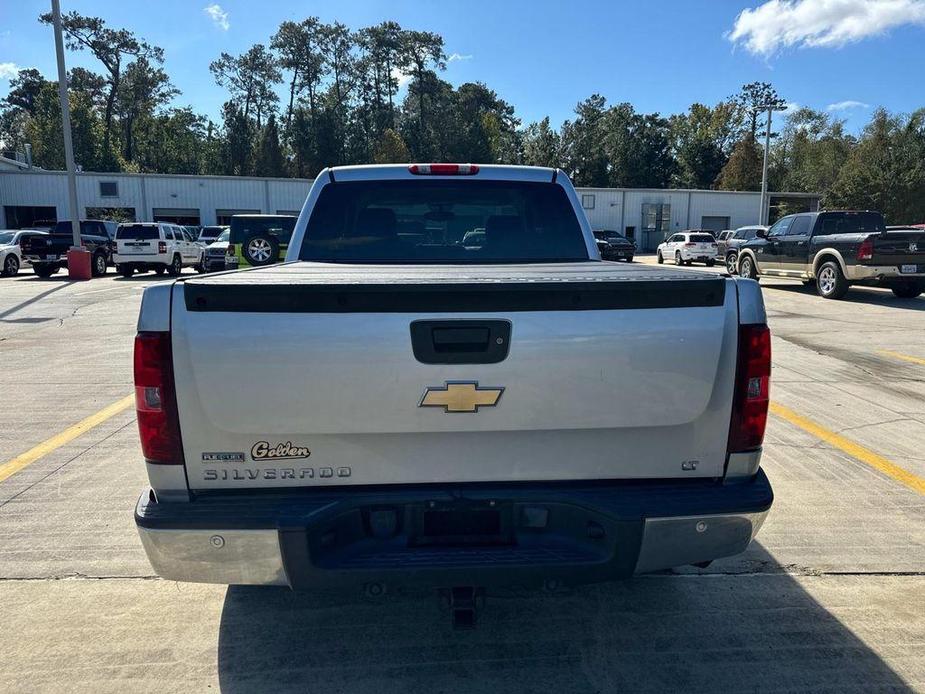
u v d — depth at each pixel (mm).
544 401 2209
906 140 50125
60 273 25594
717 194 48812
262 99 81875
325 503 2211
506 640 2885
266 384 2139
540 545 2303
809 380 7465
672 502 2270
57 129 70312
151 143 82375
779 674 2662
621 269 3166
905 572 3451
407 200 4309
